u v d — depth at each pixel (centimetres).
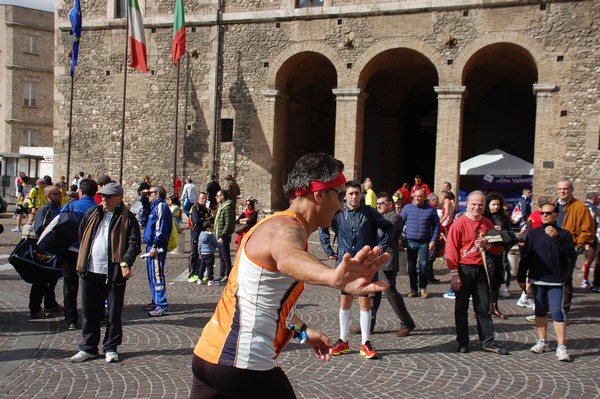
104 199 587
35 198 1537
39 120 3950
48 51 3975
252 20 2091
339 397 492
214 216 1121
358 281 201
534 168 1814
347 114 1989
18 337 661
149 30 2216
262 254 243
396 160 2598
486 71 2269
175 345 642
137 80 2238
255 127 2106
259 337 245
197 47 2166
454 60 1875
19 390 487
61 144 2342
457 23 1870
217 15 2120
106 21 2262
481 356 629
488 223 650
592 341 699
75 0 2064
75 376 529
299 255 222
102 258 583
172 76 2202
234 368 241
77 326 716
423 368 581
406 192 1558
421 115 2752
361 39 1972
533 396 504
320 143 2731
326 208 264
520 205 1498
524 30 1808
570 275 812
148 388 500
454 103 1872
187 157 2186
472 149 2442
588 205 1080
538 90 1794
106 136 2281
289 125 2366
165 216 793
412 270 988
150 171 2228
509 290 1059
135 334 689
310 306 884
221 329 250
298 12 2033
